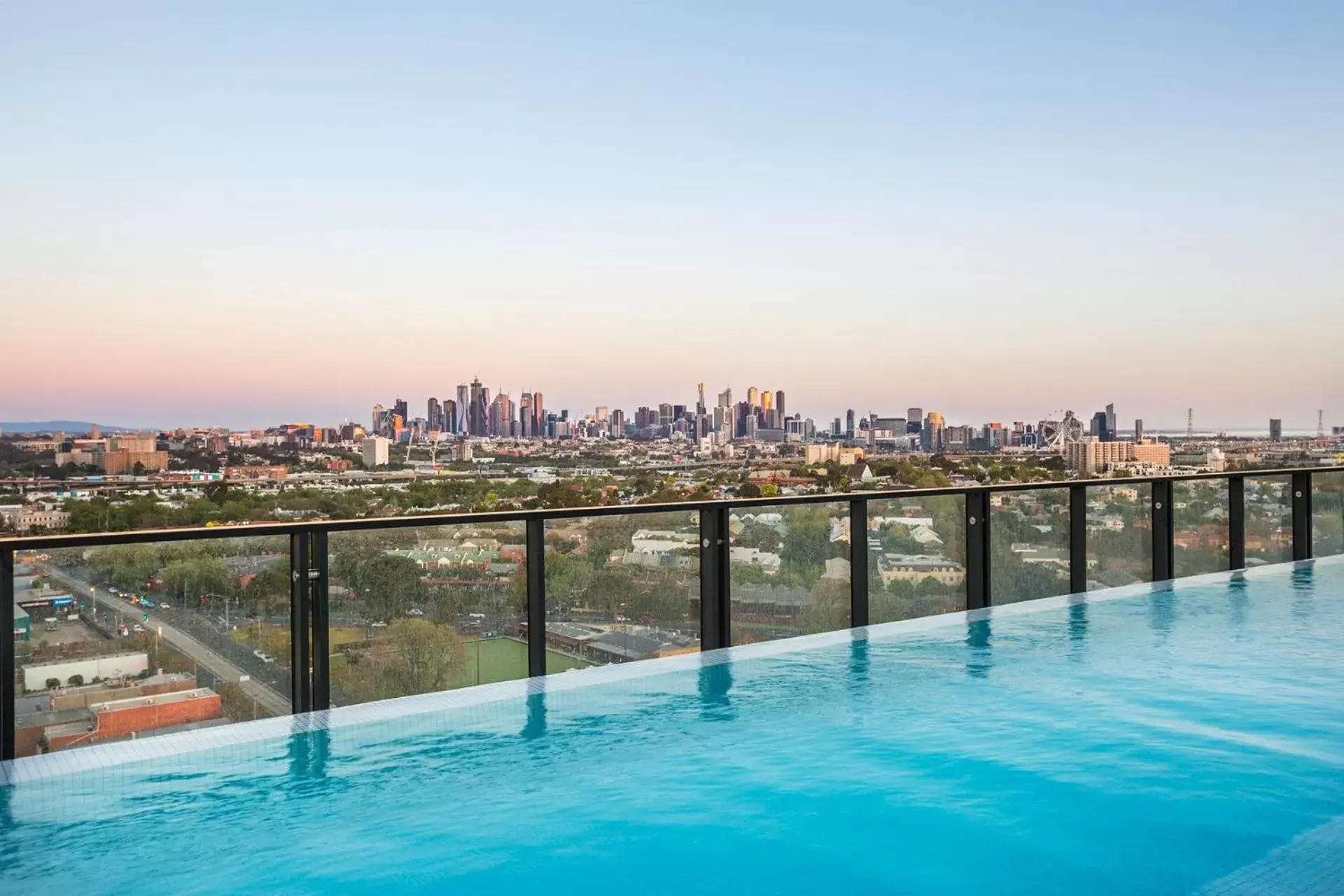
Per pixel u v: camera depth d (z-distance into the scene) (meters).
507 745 4.30
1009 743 4.27
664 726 4.56
